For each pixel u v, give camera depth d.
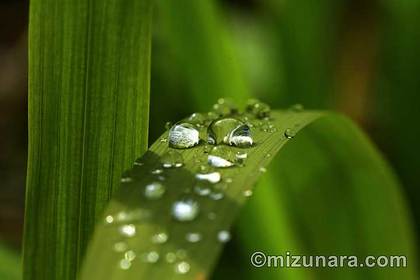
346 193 0.28
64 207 0.22
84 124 0.22
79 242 0.22
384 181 0.27
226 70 0.28
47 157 0.22
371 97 0.43
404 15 0.36
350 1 0.50
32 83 0.22
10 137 0.52
